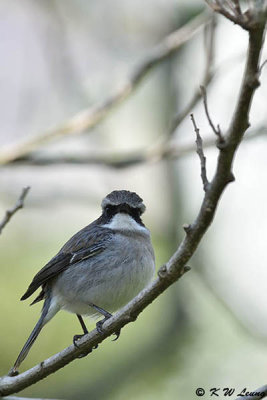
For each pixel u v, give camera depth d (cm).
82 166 1277
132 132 1623
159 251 1466
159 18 1647
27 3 1773
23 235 1488
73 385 1373
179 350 1423
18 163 1255
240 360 1404
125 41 1656
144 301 684
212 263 1473
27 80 1597
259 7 507
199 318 1466
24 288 1390
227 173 558
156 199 1562
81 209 1559
